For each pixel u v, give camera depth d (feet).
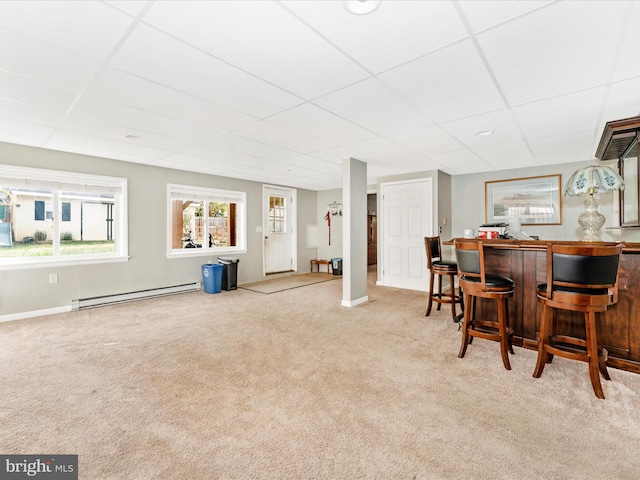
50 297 13.50
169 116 9.39
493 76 7.06
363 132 10.96
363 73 6.89
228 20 5.08
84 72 6.78
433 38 5.63
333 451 5.22
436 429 5.77
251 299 16.49
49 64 6.45
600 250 6.76
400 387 7.30
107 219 15.48
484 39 5.66
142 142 12.18
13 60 6.28
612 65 6.56
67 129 10.59
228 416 6.19
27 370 8.16
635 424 5.88
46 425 5.87
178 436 5.59
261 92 7.79
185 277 18.24
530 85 7.49
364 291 15.79
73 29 5.29
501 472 4.75
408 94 7.95
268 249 23.34
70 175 13.82
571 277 7.04
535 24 5.23
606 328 8.32
